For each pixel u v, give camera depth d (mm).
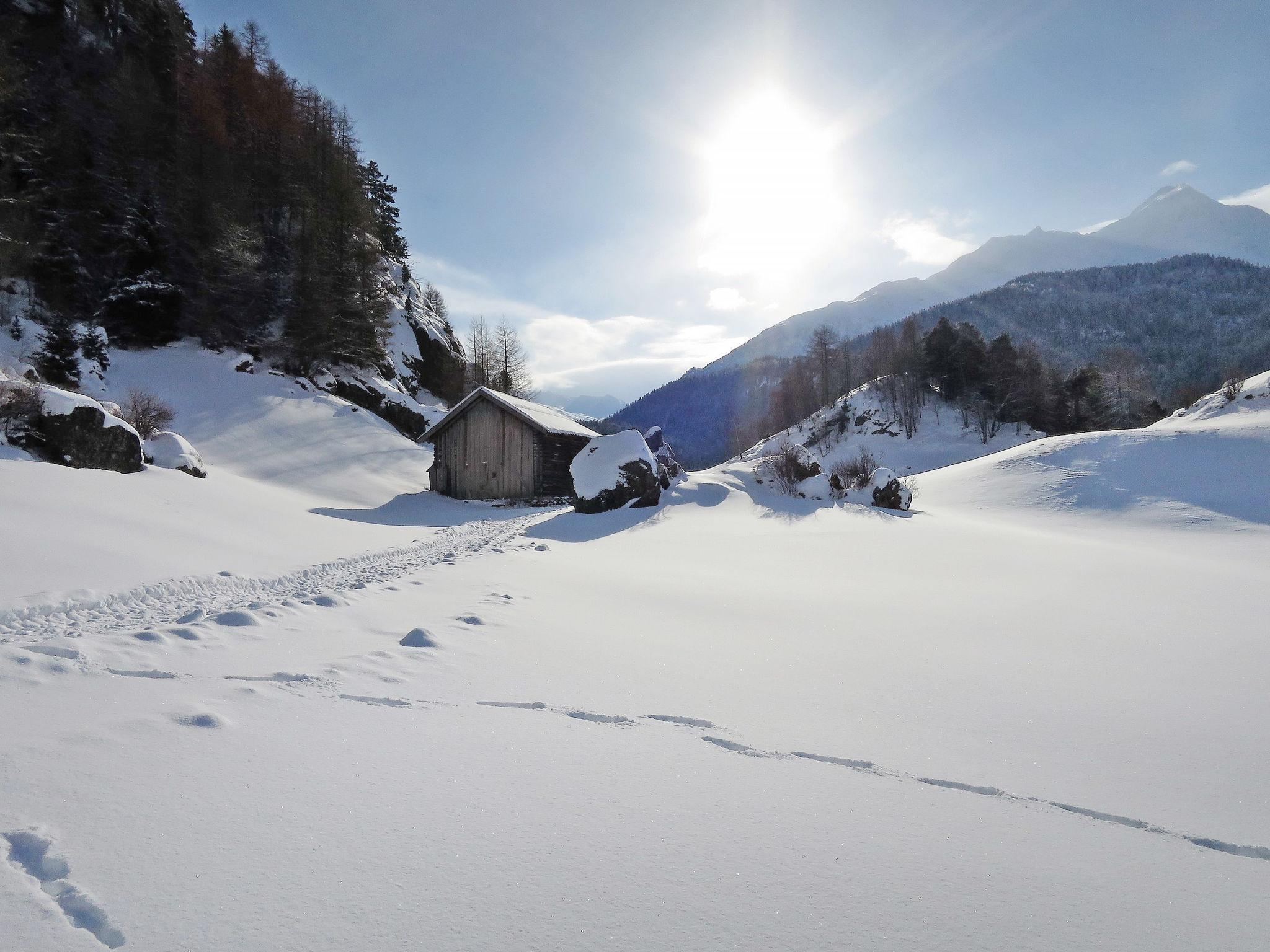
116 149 33125
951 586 7914
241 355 31547
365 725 2672
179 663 3477
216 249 33469
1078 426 64188
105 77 37312
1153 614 6340
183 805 1888
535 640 4559
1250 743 3053
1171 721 3352
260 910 1449
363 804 1985
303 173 41438
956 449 61562
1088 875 1840
